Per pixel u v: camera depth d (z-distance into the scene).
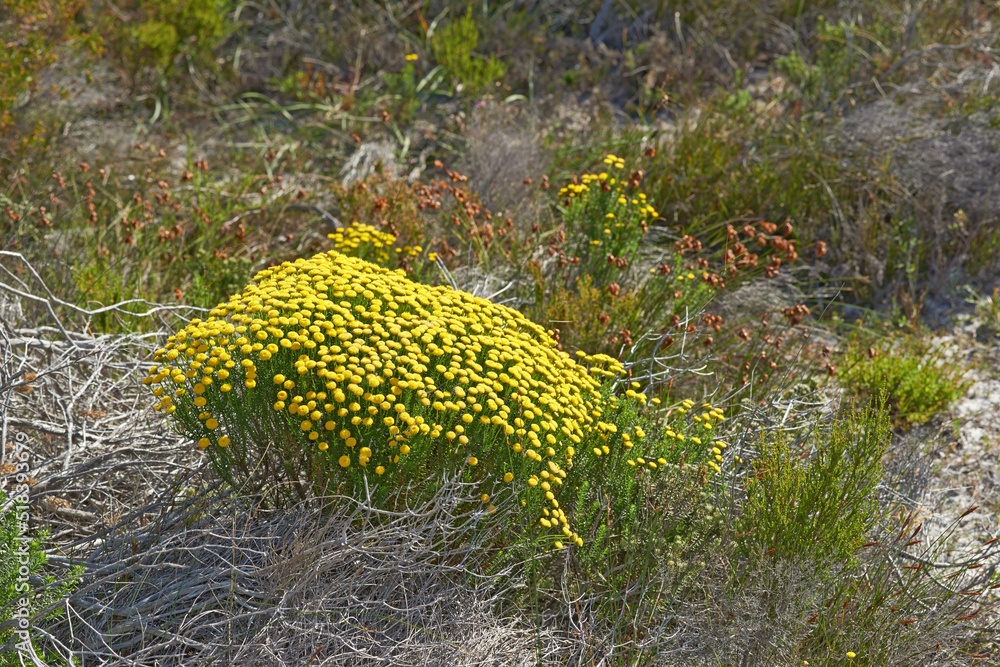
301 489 2.81
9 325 3.38
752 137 6.11
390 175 5.81
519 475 2.70
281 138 6.71
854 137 5.87
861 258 5.23
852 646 2.63
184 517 2.75
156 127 6.98
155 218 5.37
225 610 2.46
